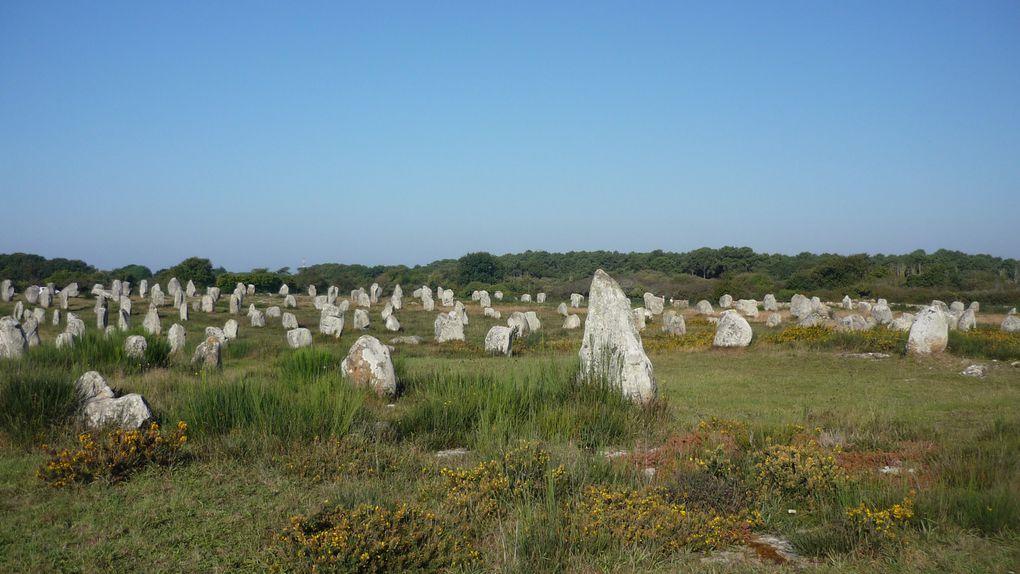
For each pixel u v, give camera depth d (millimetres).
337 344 30719
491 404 11938
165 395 13852
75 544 6652
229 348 27516
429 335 38812
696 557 6551
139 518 7305
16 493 8148
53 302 54750
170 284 65250
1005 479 7820
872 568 6074
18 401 10711
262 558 6309
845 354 24172
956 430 11609
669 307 68312
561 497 7668
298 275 91062
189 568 6156
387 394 15133
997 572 5789
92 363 18359
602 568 6145
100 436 9250
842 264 80125
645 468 9234
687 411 13812
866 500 7285
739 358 24469
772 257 108062
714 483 7996
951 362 21766
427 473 8930
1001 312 58969
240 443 9930
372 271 118812
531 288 90000
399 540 6223
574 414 11711
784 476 8211
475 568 6148
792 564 6352
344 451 9359
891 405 14445
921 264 103312
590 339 13984
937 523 6867
